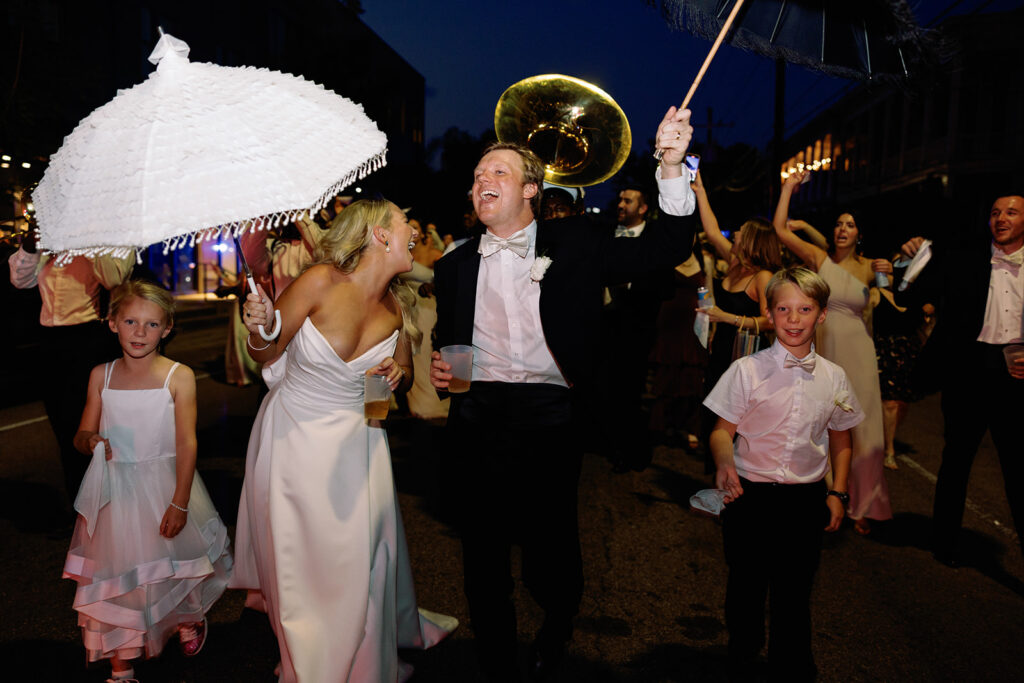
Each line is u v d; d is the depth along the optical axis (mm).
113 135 2068
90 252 2090
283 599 2797
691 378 7164
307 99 2279
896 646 3654
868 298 4969
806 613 3035
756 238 5617
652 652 3553
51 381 4621
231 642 3568
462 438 3104
